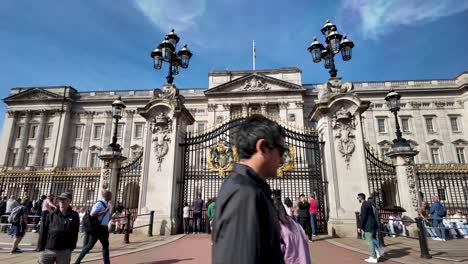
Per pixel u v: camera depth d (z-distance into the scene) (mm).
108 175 12922
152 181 12406
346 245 9516
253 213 1368
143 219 12031
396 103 13328
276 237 1485
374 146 51094
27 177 17344
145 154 12797
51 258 5039
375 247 7469
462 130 51719
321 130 13336
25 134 57781
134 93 59094
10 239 12758
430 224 12547
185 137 13875
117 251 8734
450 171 15445
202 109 53344
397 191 12688
